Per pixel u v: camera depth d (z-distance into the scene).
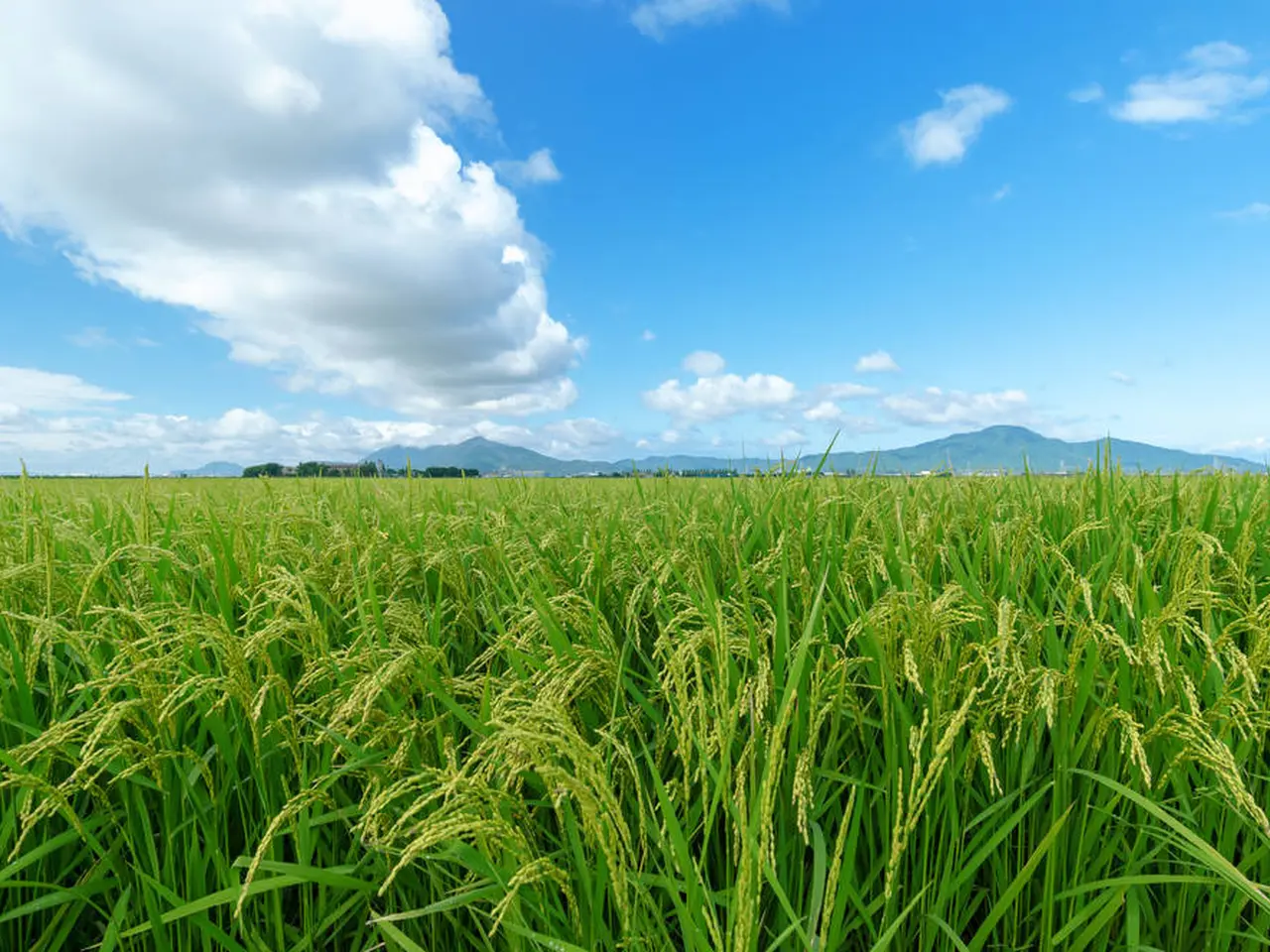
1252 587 3.07
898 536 3.46
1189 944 2.53
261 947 2.38
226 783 2.56
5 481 6.72
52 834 2.66
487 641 3.42
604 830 1.67
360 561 3.58
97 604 3.22
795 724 2.22
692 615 2.55
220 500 5.95
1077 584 2.46
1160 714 2.43
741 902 1.54
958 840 2.33
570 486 8.03
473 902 2.40
